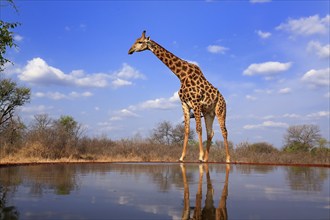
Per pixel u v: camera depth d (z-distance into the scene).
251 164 16.14
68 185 6.59
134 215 3.84
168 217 3.78
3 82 26.45
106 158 21.66
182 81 15.97
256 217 3.81
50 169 11.16
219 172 10.57
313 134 36.03
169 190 6.03
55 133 22.05
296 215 3.91
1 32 8.31
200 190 6.07
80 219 3.59
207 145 16.98
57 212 3.93
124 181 7.49
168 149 23.34
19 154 19.66
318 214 3.97
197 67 16.27
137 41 16.20
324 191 6.04
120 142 24.91
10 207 4.20
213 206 4.47
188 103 15.81
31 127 23.05
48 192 5.57
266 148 26.72
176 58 16.23
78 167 12.50
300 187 6.62
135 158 21.69
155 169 11.60
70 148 21.75
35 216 3.69
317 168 13.38
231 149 21.61
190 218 3.75
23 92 27.52
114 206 4.37
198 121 15.64
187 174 9.59
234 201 4.89
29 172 9.77
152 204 4.57
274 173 10.40
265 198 5.19
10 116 24.17
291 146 35.75
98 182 7.23
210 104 15.93
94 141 24.59
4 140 21.52
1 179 7.58
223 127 16.45
